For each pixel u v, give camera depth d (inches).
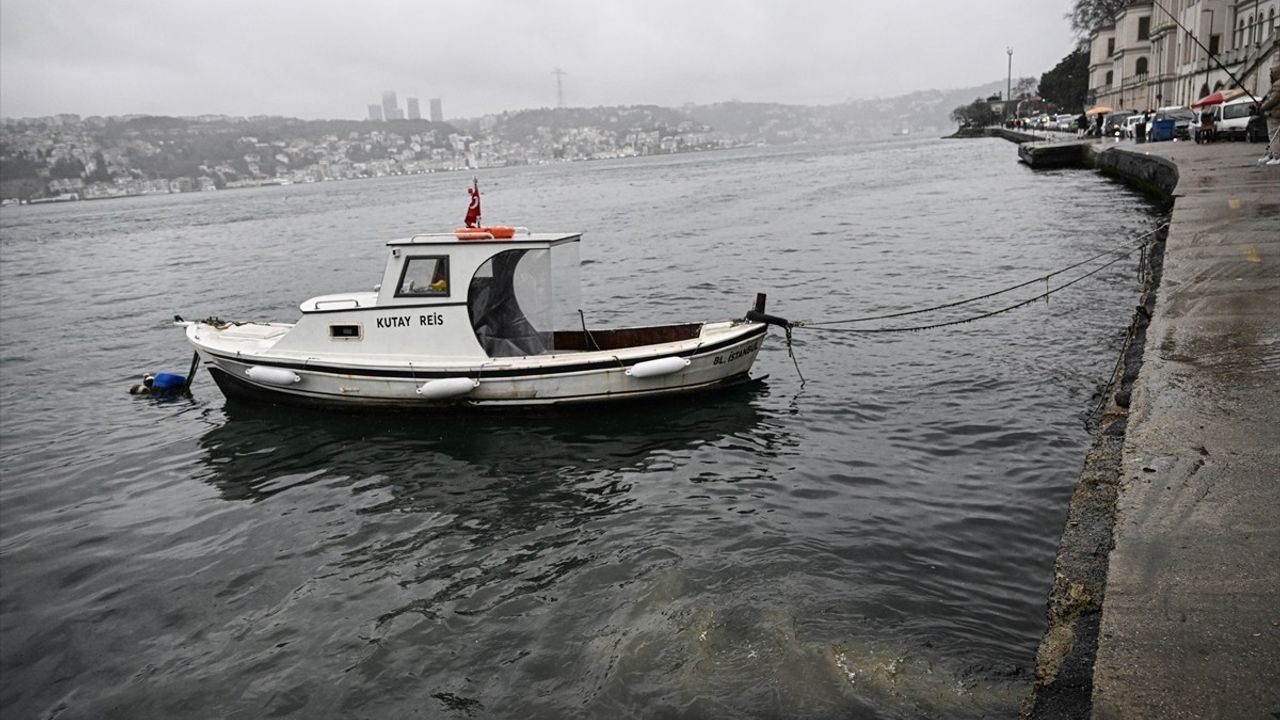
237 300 1024.2
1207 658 139.0
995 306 674.8
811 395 486.9
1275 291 369.4
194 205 5034.5
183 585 321.1
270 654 269.1
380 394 493.7
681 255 1144.8
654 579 288.7
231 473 437.1
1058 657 165.5
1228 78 2178.9
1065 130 3326.8
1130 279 714.8
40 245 2363.4
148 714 246.7
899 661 229.5
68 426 545.0
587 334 512.7
